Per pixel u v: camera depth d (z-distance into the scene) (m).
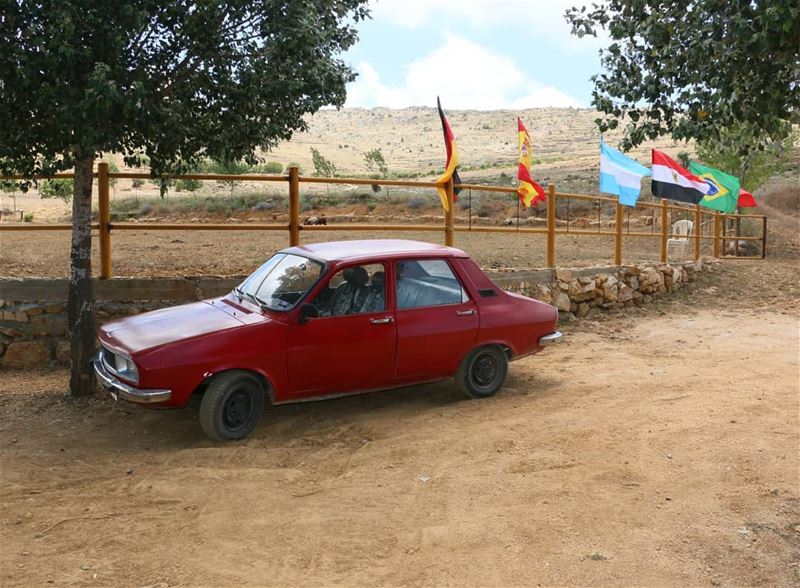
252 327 6.16
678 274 15.49
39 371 8.90
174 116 6.27
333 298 6.63
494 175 70.88
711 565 4.04
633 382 8.20
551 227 12.27
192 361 5.86
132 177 8.93
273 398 6.32
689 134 4.61
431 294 7.14
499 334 7.45
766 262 20.66
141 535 4.39
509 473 5.36
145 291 9.09
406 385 7.13
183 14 6.35
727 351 10.12
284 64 6.88
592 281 12.84
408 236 22.59
